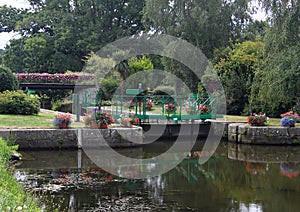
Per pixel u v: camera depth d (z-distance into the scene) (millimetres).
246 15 27266
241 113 21750
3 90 19969
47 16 38375
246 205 8016
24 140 13773
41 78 25047
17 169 11055
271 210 7723
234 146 16156
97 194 8625
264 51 16781
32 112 18125
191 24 25781
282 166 12242
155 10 26766
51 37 37375
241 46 23484
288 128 16125
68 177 10227
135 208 7676
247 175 10930
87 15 38188
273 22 16406
